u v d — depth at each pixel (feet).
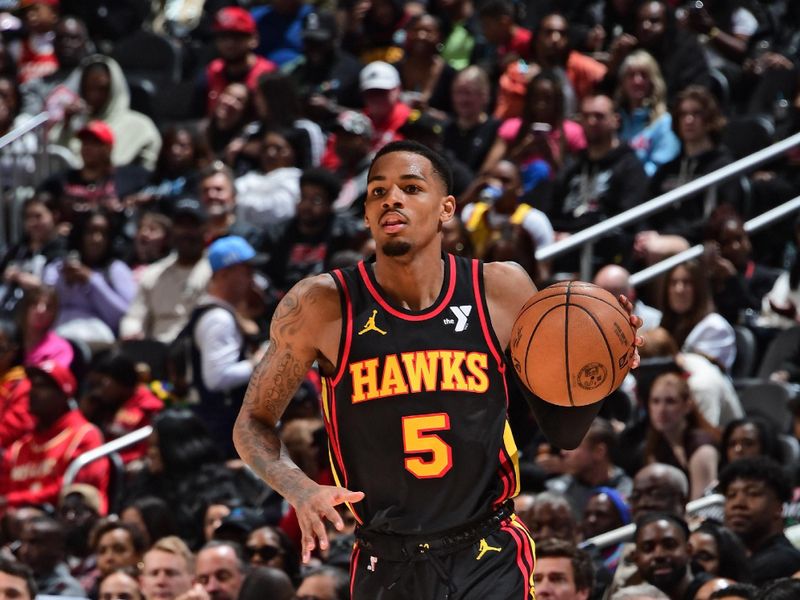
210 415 77.77
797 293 85.20
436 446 34.35
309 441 70.18
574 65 105.40
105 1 125.49
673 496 62.18
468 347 34.86
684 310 79.10
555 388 34.01
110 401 82.79
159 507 69.67
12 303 95.76
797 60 107.65
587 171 92.68
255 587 56.49
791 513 65.67
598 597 58.70
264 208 95.25
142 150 109.81
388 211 34.76
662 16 103.91
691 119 91.66
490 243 82.12
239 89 107.45
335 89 110.83
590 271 82.12
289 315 35.24
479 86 100.83
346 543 62.95
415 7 116.37
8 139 104.58
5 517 72.84
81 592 66.39
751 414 76.89
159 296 90.48
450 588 34.30
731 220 85.30
